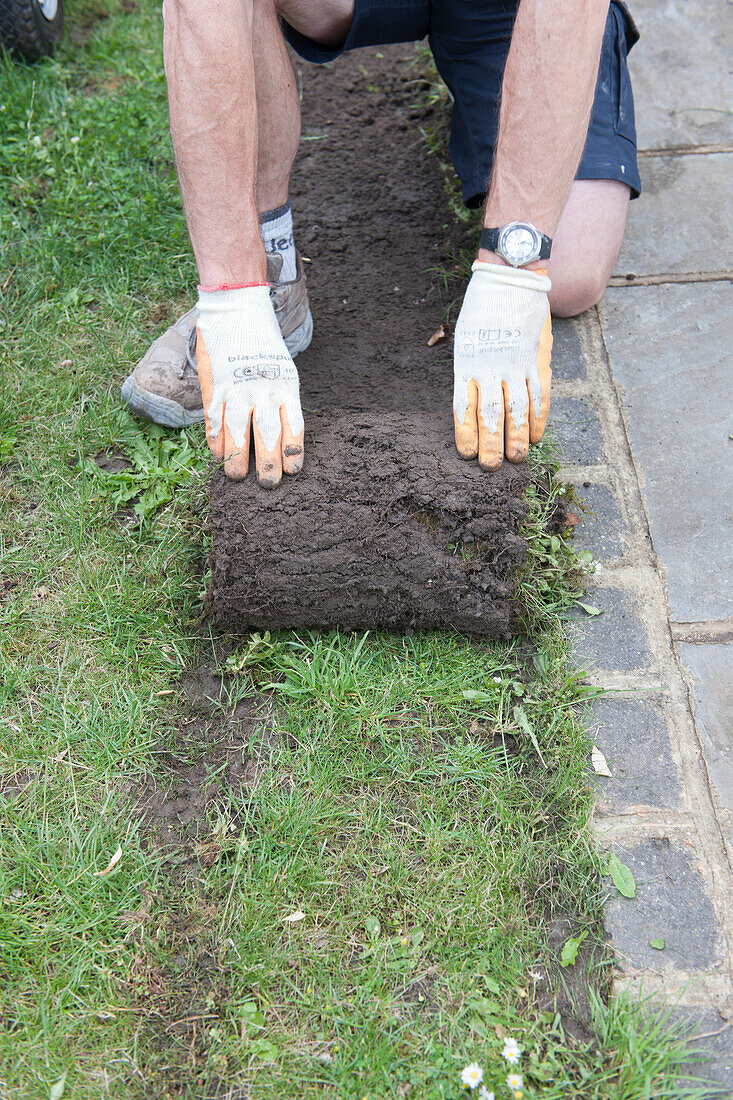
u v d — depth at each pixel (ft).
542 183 5.63
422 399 7.74
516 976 4.93
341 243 9.44
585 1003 4.86
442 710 6.04
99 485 7.39
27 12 10.69
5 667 6.28
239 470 6.05
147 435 7.80
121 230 9.40
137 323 8.70
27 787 5.71
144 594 6.68
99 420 7.84
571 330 8.38
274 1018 4.82
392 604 6.13
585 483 7.25
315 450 6.29
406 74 11.37
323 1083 4.60
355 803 5.60
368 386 7.91
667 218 9.21
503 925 5.10
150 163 10.24
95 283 9.07
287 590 6.04
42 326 8.70
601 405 7.77
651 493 7.16
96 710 6.07
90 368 8.25
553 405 7.79
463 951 5.00
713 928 5.09
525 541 5.99
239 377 5.96
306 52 8.52
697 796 5.61
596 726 5.95
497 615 6.06
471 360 5.98
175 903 5.23
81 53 11.62
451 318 8.61
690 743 5.84
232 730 6.00
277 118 6.79
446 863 5.34
